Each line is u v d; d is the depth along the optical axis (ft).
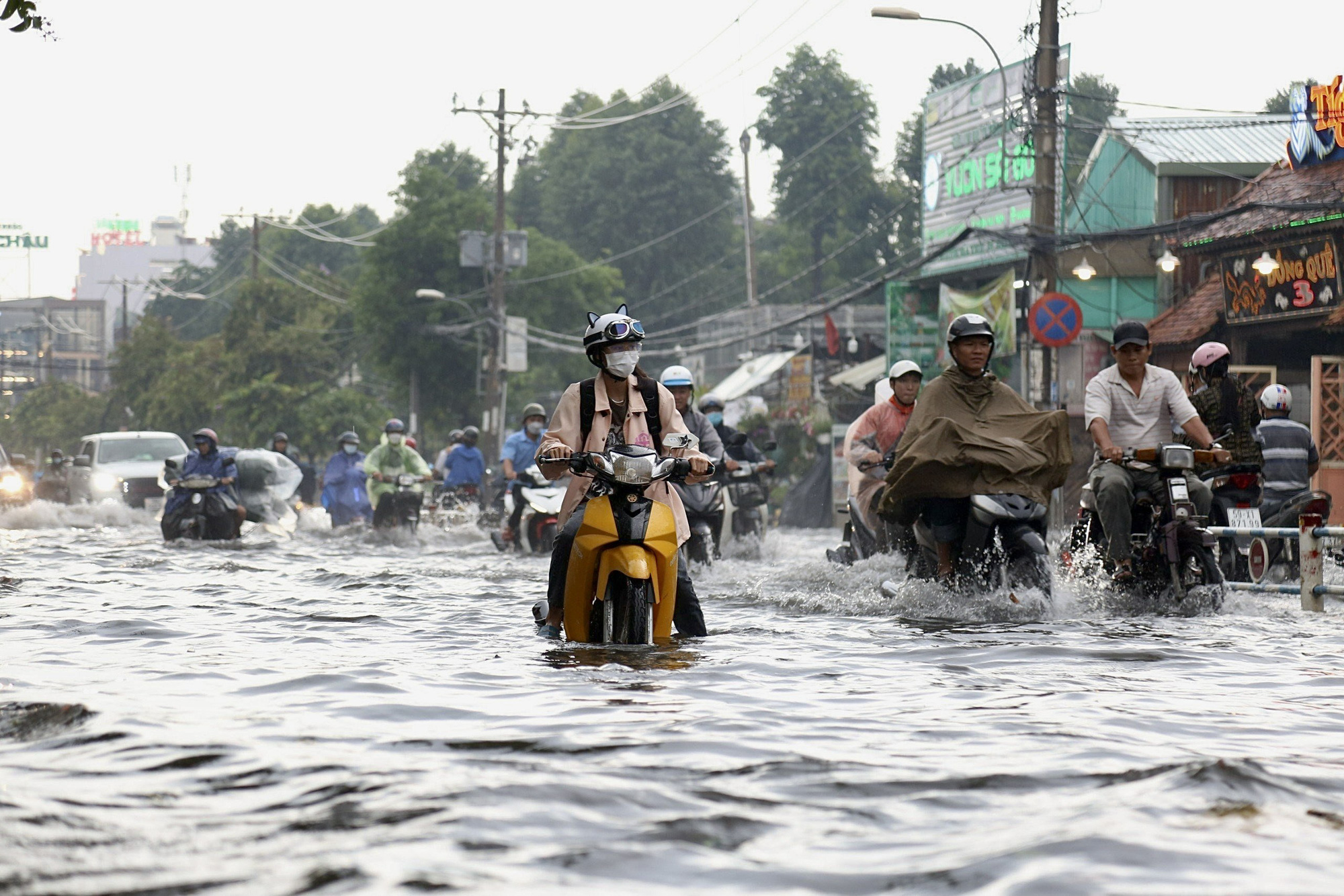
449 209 352.69
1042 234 144.56
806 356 277.44
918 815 20.76
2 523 153.58
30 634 45.39
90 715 29.07
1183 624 51.70
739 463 104.42
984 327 58.65
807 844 18.95
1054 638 45.85
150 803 21.26
